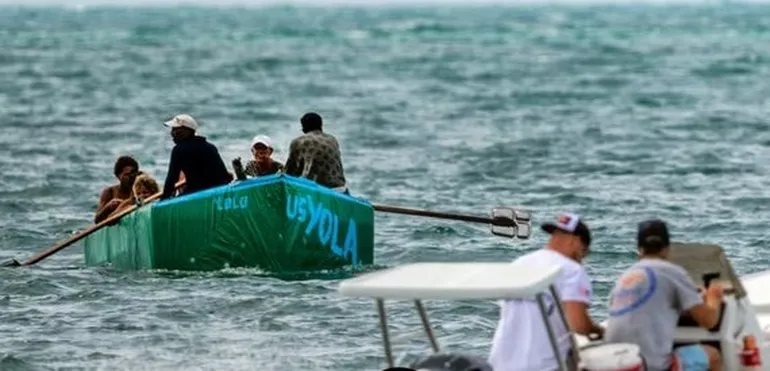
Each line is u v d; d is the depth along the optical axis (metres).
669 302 33.22
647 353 33.00
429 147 110.25
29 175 92.06
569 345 32.59
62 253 65.88
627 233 68.56
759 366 34.41
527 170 95.19
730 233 69.44
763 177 90.75
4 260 64.19
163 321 49.19
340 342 46.19
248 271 56.66
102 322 49.12
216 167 58.22
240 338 46.75
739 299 34.53
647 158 101.06
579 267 33.19
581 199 80.94
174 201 56.97
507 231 61.00
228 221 56.56
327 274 57.06
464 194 84.00
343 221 57.81
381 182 89.50
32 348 45.50
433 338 35.28
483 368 32.12
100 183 89.12
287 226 56.25
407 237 68.25
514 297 30.50
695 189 85.31
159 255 57.16
